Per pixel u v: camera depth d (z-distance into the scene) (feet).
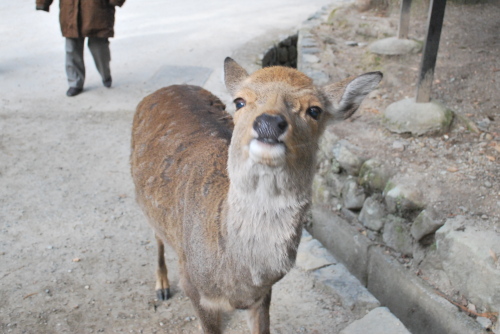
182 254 9.80
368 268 14.08
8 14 38.50
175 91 12.26
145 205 11.14
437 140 15.99
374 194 14.88
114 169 18.26
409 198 13.58
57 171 17.95
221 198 8.66
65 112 22.48
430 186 13.83
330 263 13.75
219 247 8.43
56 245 14.19
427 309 12.01
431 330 11.98
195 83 25.05
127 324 11.57
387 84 20.71
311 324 11.77
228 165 8.22
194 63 27.78
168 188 10.16
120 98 23.91
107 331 11.30
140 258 13.88
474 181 13.97
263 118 7.15
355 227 15.26
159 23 36.35
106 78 24.75
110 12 23.17
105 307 12.05
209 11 39.73
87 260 13.66
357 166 15.40
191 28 34.81
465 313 11.45
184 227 9.29
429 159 15.03
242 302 8.82
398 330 11.30
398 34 23.58
